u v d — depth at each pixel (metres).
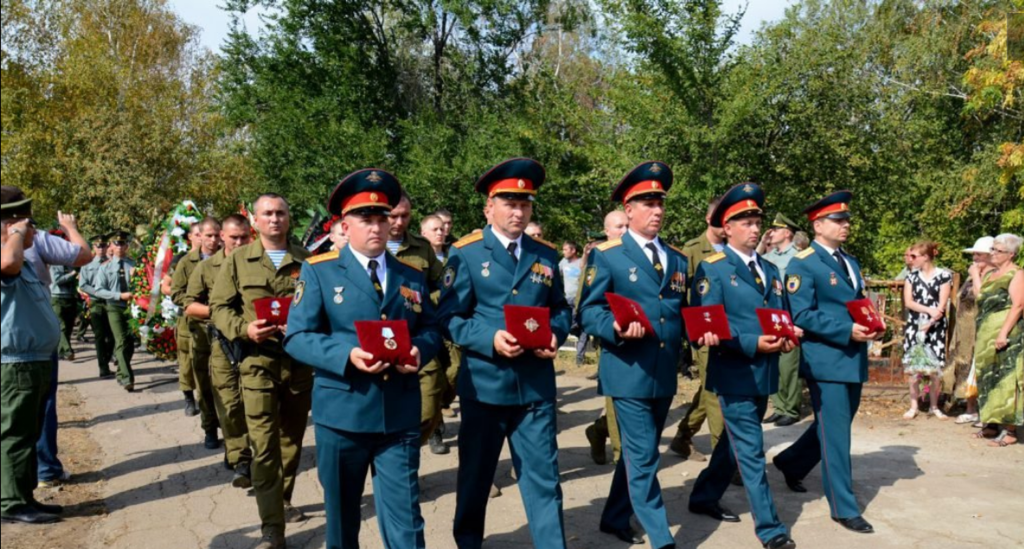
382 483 3.72
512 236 4.38
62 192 22.69
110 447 7.04
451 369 6.35
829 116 12.23
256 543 4.74
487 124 19.36
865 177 13.01
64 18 26.23
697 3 12.52
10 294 4.64
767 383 4.68
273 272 4.93
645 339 4.47
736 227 4.92
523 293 4.30
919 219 19.97
